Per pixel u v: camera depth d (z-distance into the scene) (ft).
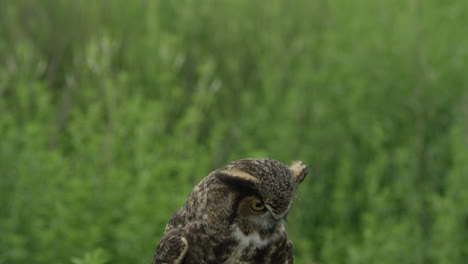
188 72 47.14
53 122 39.24
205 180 16.46
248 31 50.08
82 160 35.45
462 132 39.63
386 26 49.08
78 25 46.83
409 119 44.37
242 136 42.09
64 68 46.83
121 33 47.47
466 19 53.06
